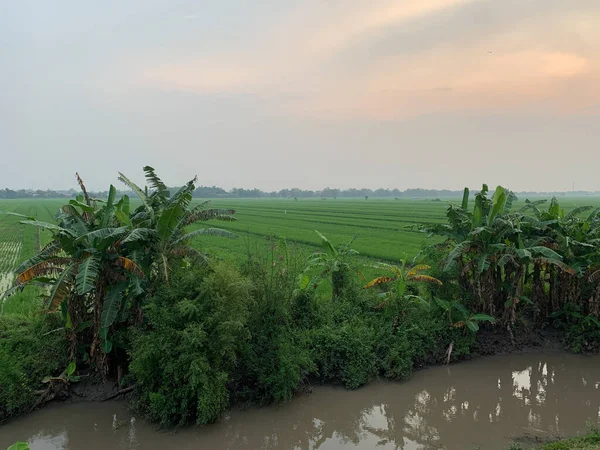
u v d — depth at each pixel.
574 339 11.55
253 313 8.95
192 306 7.52
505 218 11.39
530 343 11.69
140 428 7.78
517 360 11.02
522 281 11.77
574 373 10.41
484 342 11.45
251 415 8.28
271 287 9.27
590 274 11.59
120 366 8.84
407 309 11.09
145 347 7.64
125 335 8.66
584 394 9.43
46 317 9.28
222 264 8.45
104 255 8.57
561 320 12.15
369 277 16.44
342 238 34.62
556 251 11.84
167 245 9.02
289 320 9.91
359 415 8.70
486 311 11.55
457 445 7.49
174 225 8.82
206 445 7.48
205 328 7.70
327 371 9.54
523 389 9.66
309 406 8.75
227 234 9.38
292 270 10.10
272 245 11.16
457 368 10.58
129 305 8.64
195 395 7.73
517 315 12.04
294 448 7.60
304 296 10.77
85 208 8.97
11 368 7.98
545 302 12.31
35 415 8.05
